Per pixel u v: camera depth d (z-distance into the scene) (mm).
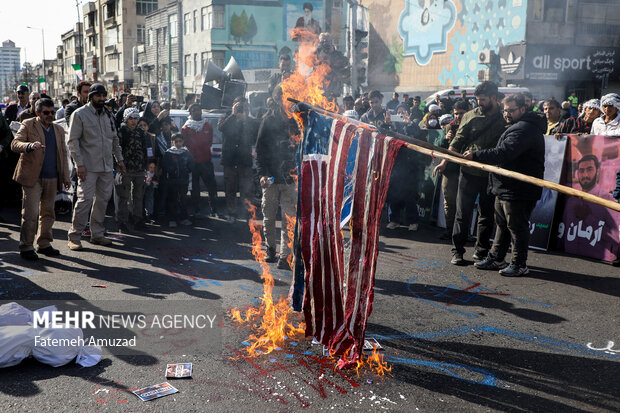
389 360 3650
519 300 4961
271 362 3566
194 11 43156
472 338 4059
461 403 3107
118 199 7453
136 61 60094
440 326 4289
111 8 71188
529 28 18766
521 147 5316
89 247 6645
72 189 8266
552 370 3555
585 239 6668
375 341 3934
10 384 3203
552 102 8195
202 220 8562
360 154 3328
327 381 3336
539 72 18734
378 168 3230
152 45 53625
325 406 3047
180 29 45969
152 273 5562
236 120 8094
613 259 6328
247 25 39281
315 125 3561
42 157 5914
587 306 4820
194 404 3029
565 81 19281
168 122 8430
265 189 5969
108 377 3316
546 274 5848
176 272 5621
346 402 3094
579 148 6797
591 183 6648
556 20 18828
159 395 3105
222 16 39500
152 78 53531
